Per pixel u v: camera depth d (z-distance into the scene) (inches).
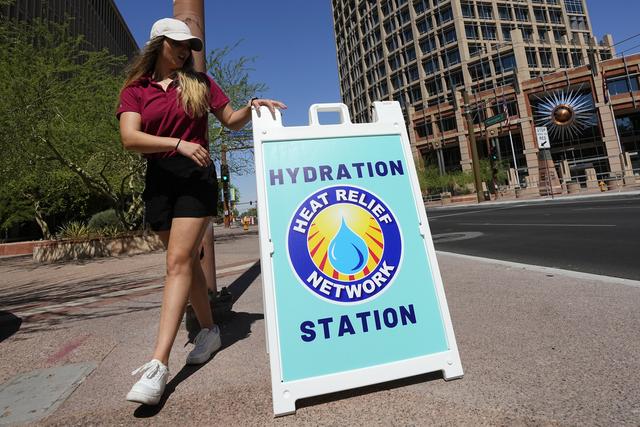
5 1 439.5
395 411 64.3
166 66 91.3
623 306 112.0
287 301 72.2
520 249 262.7
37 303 209.3
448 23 2151.8
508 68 1945.1
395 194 84.3
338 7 3228.3
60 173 587.2
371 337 73.3
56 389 84.4
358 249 78.2
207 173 85.0
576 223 391.9
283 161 80.8
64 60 475.5
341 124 86.4
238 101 636.1
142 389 68.0
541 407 62.5
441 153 2064.5
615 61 1651.1
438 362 73.8
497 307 120.7
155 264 376.5
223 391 76.6
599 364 76.4
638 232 287.1
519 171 1861.5
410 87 2358.5
